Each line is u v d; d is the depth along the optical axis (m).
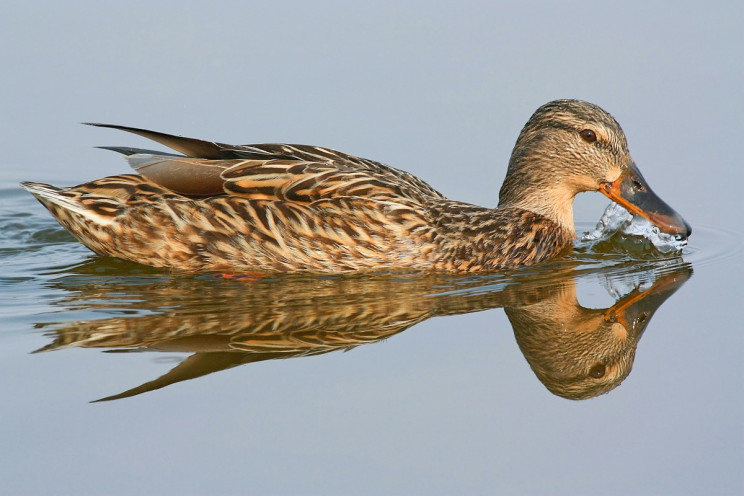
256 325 12.43
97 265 14.40
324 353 11.74
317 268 14.03
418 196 14.70
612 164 15.09
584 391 11.45
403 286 13.87
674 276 14.63
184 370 11.20
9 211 18.33
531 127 15.48
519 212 15.14
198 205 13.84
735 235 16.56
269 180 13.99
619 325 12.95
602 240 16.19
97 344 11.73
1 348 11.58
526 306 13.42
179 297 13.24
